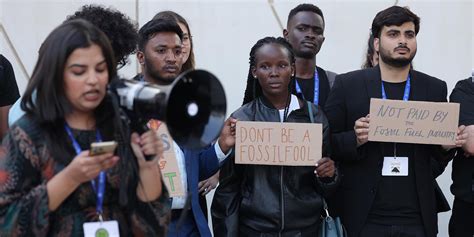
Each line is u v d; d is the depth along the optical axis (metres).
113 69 2.33
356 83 3.81
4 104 4.14
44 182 2.23
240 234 3.68
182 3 5.39
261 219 3.58
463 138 3.64
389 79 3.80
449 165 5.51
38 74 2.24
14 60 5.39
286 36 4.88
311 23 4.68
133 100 2.22
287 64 3.66
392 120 3.57
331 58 5.49
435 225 3.73
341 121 3.83
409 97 3.78
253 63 3.79
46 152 2.24
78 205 2.28
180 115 2.25
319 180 3.61
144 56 3.57
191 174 3.35
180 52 3.60
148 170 2.36
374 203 3.69
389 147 3.70
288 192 3.56
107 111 2.37
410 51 3.71
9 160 2.21
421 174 3.69
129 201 2.35
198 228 3.34
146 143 2.33
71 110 2.27
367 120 3.57
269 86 3.65
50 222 2.24
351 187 3.77
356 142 3.64
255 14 5.43
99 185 2.29
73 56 2.20
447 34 5.49
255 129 3.54
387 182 3.67
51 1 5.38
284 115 3.69
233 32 5.42
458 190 4.01
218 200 3.69
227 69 5.42
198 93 2.27
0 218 2.20
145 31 3.55
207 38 5.41
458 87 4.07
